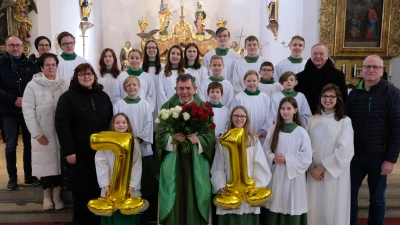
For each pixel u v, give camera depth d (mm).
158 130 3529
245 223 3512
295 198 3473
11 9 7223
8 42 4285
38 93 3863
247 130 3572
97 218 3902
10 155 4480
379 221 3695
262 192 3340
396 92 3521
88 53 11062
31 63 4453
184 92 3486
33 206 4410
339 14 7270
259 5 12906
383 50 7367
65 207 4355
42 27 7488
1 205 4445
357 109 3645
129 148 3336
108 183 3477
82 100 3686
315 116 3686
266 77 4684
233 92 4660
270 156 3576
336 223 3506
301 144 3502
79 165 3682
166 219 3381
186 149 3365
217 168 3598
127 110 4055
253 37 5051
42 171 3926
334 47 7395
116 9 13125
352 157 3609
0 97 4277
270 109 4168
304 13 7477
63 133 3582
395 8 7262
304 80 4312
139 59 4605
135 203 3350
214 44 12312
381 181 3641
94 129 3695
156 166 3621
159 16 12578
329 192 3508
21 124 4508
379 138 3559
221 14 13539
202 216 3404
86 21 10273
